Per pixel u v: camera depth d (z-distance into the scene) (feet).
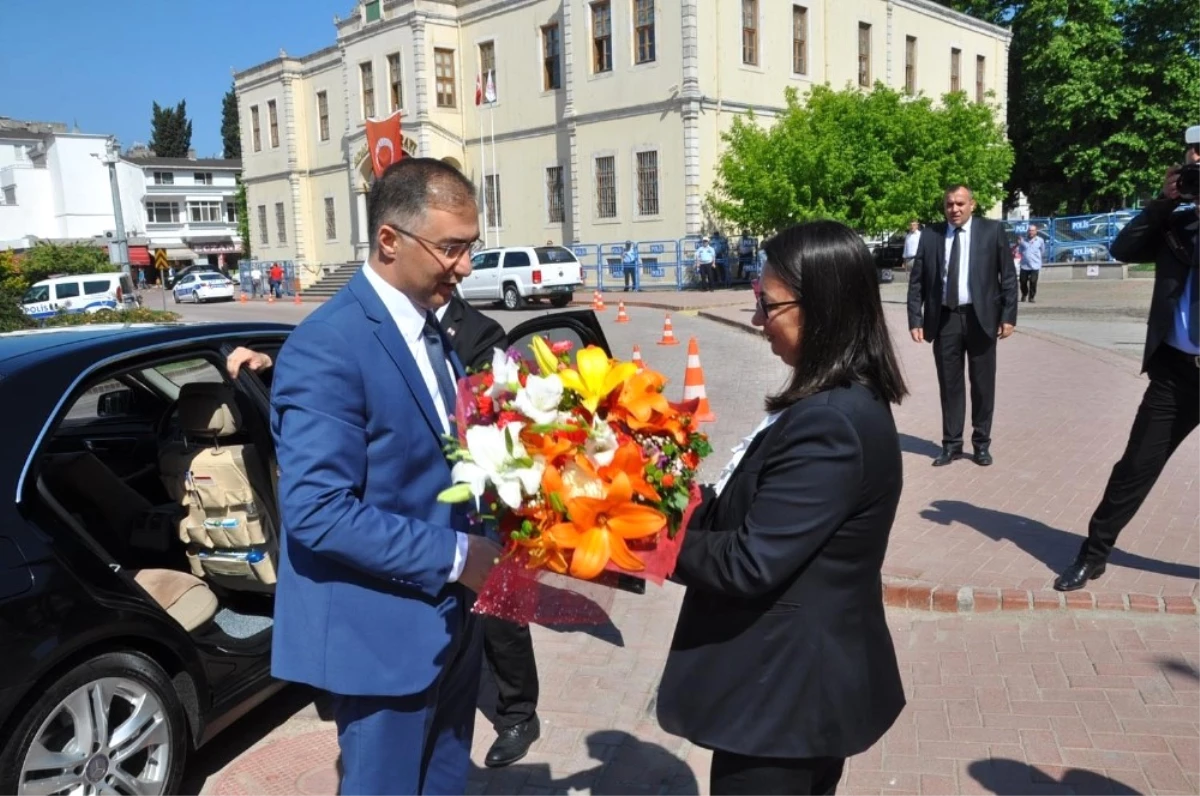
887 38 115.14
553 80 104.73
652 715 12.99
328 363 6.97
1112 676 13.08
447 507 7.67
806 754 6.57
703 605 6.98
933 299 23.38
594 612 7.04
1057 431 27.58
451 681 8.39
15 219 223.51
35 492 10.03
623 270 97.55
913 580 16.16
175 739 10.63
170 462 13.28
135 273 224.53
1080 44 127.85
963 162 93.25
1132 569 16.37
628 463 6.11
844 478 6.30
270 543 12.74
